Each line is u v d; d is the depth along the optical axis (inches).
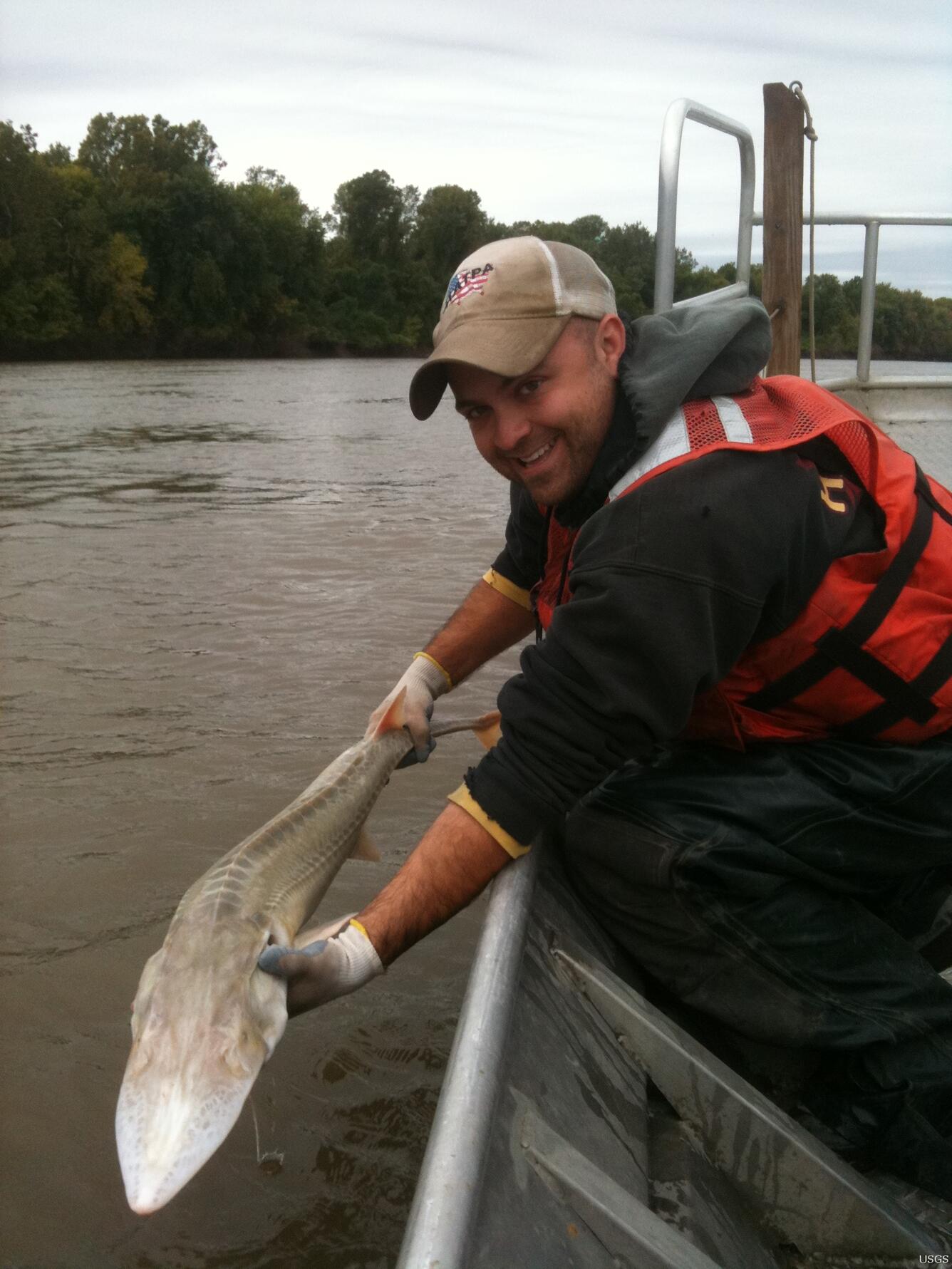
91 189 3420.3
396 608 307.1
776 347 222.8
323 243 4045.3
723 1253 77.3
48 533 430.9
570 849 99.7
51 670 249.6
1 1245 102.0
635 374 89.8
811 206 209.2
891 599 90.6
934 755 94.5
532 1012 80.0
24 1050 127.0
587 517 97.1
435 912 91.7
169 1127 70.8
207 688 239.1
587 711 86.6
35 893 156.6
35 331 3002.0
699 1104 87.5
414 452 815.1
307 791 116.0
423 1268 52.7
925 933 107.3
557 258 89.4
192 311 3511.3
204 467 689.0
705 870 91.9
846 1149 94.7
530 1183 64.5
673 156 162.7
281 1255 102.0
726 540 83.0
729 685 94.6
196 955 81.0
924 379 248.2
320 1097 122.0
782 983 93.9
